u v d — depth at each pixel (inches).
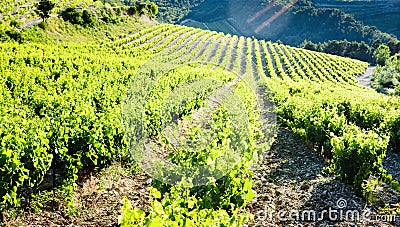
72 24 1550.2
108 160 325.7
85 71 760.3
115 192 276.8
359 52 3208.7
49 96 435.8
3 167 214.1
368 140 277.3
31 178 240.7
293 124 494.0
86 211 245.8
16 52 850.1
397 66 2043.6
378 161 276.1
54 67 724.0
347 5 5733.3
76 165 281.1
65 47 1235.9
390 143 417.1
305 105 499.5
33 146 233.3
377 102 668.1
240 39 2460.6
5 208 226.4
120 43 1609.3
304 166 354.3
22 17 1469.0
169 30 2089.1
